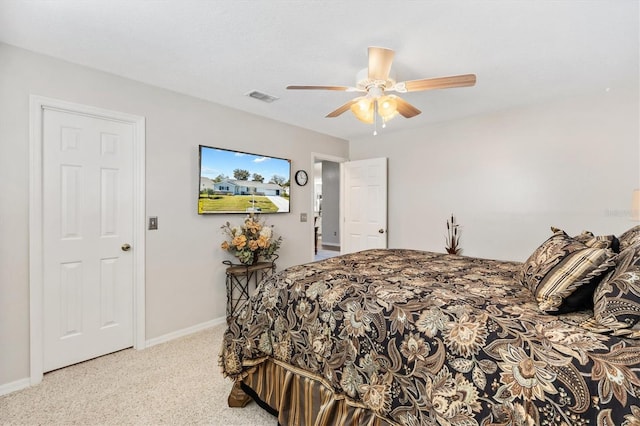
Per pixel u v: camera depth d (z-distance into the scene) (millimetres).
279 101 3102
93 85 2361
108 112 2436
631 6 1633
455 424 1053
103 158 2451
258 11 1690
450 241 3844
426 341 1179
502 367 1014
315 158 4434
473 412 1028
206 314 3096
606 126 2863
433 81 1976
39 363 2109
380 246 4391
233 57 2211
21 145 2047
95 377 2150
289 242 3957
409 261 2213
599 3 1616
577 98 3000
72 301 2309
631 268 1077
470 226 3699
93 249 2410
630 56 2186
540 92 2881
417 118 3705
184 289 2924
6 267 1996
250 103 3170
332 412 1413
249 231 3225
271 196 3688
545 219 3199
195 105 2986
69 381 2098
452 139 3822
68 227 2285
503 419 977
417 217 4152
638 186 2734
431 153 4012
